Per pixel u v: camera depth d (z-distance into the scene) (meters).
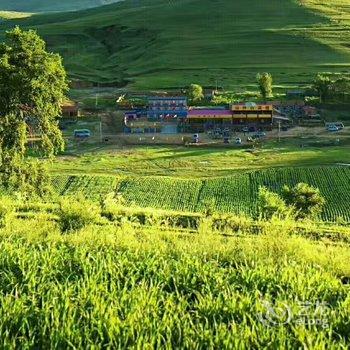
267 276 18.08
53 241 23.14
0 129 68.88
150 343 12.88
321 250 25.05
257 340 13.34
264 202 79.88
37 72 67.75
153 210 54.22
